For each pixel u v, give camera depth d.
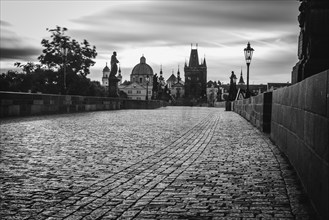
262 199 4.97
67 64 69.06
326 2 9.19
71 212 4.43
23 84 70.06
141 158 8.28
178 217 4.27
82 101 34.50
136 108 56.59
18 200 4.91
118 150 9.44
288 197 5.04
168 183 5.92
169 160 8.05
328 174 3.71
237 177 6.32
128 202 4.86
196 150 9.60
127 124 18.81
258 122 16.41
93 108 38.25
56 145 10.16
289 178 6.13
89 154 8.72
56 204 4.75
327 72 3.97
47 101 26.45
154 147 10.11
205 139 12.16
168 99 135.38
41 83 69.25
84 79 70.81
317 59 9.23
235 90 52.25
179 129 16.06
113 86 55.66
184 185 5.78
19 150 9.15
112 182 5.96
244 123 20.62
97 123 19.02
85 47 70.81
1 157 8.12
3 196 5.09
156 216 4.30
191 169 7.06
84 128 15.77
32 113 24.17
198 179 6.20
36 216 4.28
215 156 8.62
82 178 6.22
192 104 122.81
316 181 4.34
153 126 17.69
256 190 5.44
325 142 3.92
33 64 70.94
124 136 12.83
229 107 51.03
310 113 4.93
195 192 5.36
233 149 9.78
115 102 47.38
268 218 4.20
